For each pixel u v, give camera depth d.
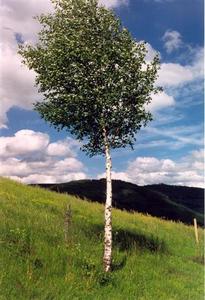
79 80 25.80
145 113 27.09
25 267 21.08
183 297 24.53
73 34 26.36
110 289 22.77
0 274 19.45
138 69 27.34
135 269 26.78
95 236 30.95
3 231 24.52
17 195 40.41
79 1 27.20
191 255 36.88
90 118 27.22
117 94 26.14
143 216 50.53
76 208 42.34
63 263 23.38
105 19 27.00
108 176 26.52
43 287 20.00
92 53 25.91
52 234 27.20
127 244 32.22
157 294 24.03
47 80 26.70
